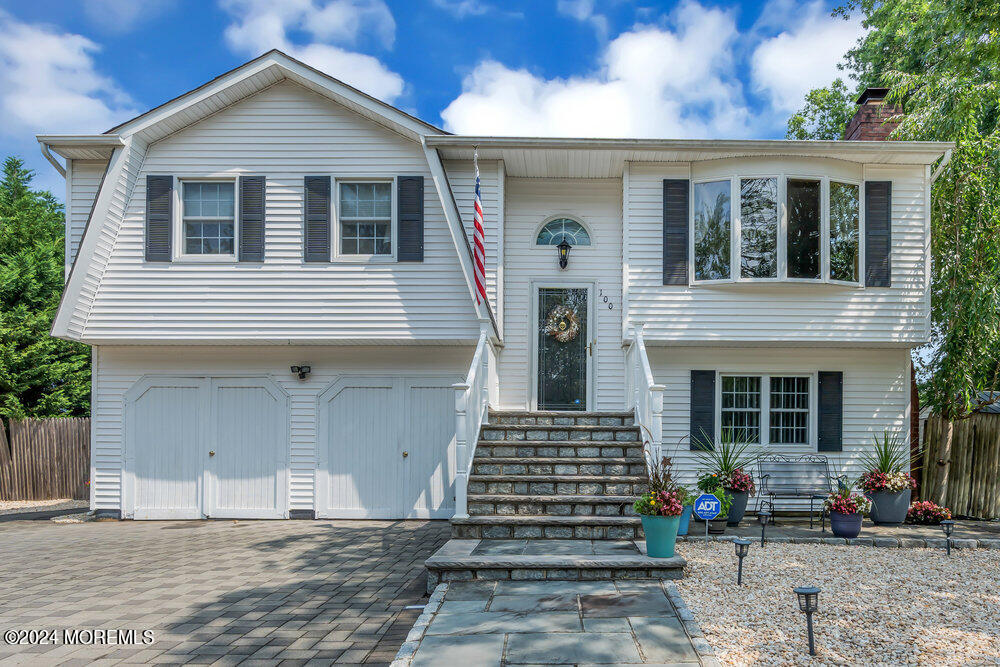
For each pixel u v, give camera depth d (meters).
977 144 11.43
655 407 8.55
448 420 11.76
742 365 11.95
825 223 10.93
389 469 11.76
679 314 11.12
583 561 6.84
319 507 11.73
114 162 10.70
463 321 11.02
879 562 7.77
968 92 11.84
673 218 11.25
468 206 11.38
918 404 13.55
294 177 11.23
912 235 11.23
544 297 12.31
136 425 11.88
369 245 11.30
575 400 12.17
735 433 12.00
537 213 12.34
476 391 9.70
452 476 11.71
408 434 11.78
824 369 11.89
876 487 10.49
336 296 11.09
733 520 10.25
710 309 11.09
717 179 11.13
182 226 11.32
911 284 11.15
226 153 11.26
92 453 11.88
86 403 20.89
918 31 17.59
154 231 11.17
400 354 11.83
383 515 11.69
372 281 11.09
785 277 10.73
